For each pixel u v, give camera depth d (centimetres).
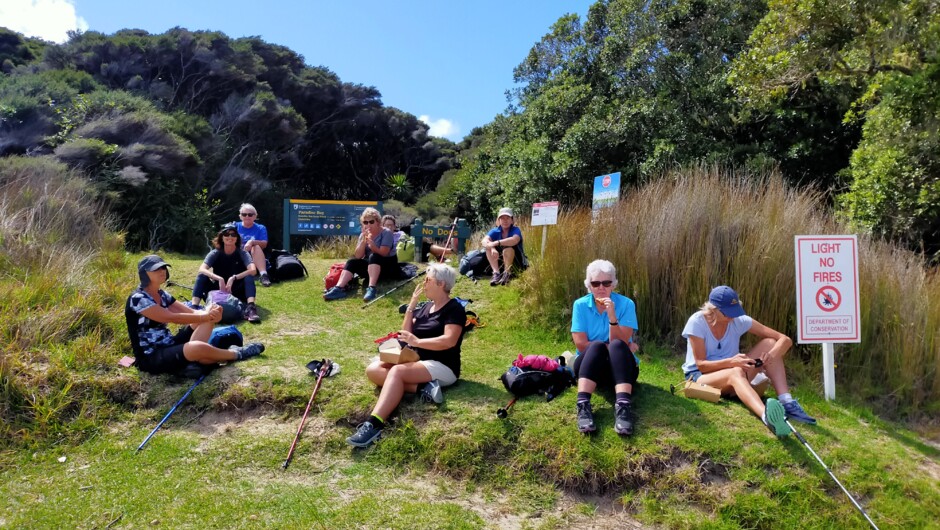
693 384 484
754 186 734
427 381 476
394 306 742
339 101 3127
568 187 1667
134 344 512
